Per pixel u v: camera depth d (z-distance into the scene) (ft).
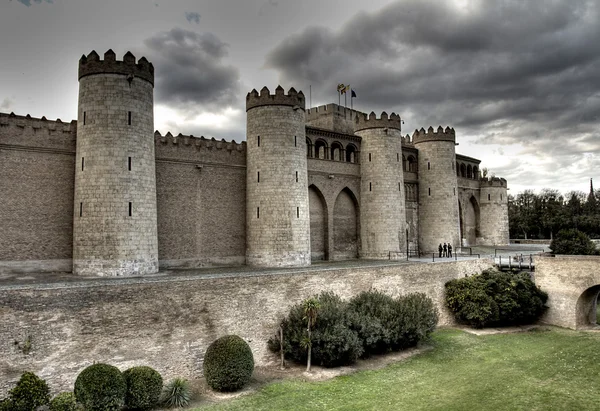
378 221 154.61
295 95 129.18
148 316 77.15
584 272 124.67
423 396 74.33
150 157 102.63
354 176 158.20
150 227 101.14
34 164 98.99
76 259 95.81
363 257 156.56
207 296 84.23
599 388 79.15
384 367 89.56
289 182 125.90
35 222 98.17
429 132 181.37
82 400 62.69
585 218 286.05
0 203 94.38
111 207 95.14
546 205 303.68
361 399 72.69
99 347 71.87
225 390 75.15
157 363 77.00
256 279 91.09
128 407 66.90
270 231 124.26
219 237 125.80
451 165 181.27
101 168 95.66
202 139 124.57
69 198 102.73
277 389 76.59
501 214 226.79
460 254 174.81
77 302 70.95
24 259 96.53
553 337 115.55
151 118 104.06
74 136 104.32
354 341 87.30
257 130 128.06
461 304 123.95
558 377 84.74
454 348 102.89
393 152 157.48
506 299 121.90
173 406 68.59
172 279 82.38
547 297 131.13
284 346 88.33
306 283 99.35
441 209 177.99
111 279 88.02
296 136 128.77
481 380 82.48
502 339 111.86
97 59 98.22
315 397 73.20
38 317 67.46
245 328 88.28
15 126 96.94
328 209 150.10
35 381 61.00
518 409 69.67
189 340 80.94
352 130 184.14
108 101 97.19
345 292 107.04
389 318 97.91
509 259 147.64
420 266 125.49
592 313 135.44
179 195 119.44
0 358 63.98
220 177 127.44
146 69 102.78
